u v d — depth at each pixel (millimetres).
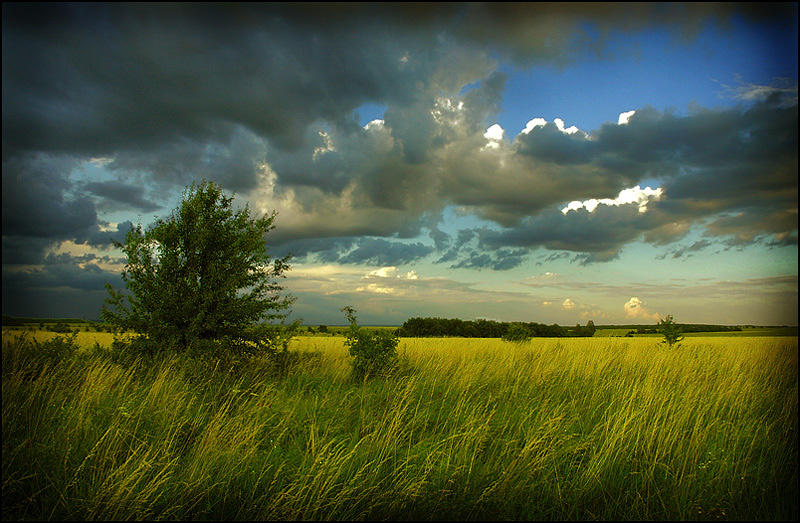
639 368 10617
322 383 8039
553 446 5023
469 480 4305
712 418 6105
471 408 6414
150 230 10031
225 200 10648
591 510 4059
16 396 5727
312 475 4242
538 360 11094
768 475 4449
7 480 3914
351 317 10023
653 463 4633
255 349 10203
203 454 4570
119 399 5859
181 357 8469
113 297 9641
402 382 7953
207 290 9867
